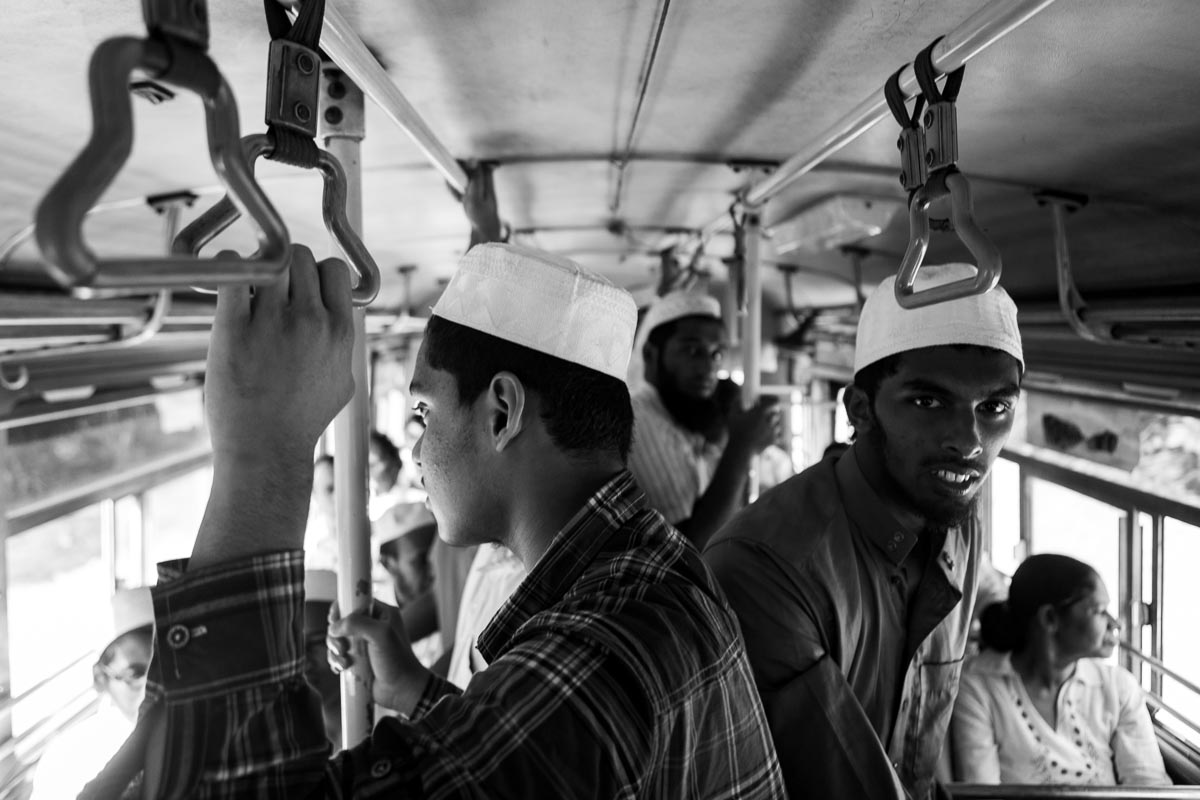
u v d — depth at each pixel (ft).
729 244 14.34
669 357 9.78
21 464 12.51
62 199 1.42
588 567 3.02
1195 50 4.35
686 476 9.73
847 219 9.06
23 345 8.30
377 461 15.40
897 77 3.31
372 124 6.65
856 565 4.66
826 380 23.43
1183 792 6.13
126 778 2.36
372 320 15.64
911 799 5.01
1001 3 2.59
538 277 3.13
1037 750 8.44
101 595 15.19
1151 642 10.07
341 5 4.56
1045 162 6.48
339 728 7.91
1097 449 11.24
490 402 3.16
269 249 1.80
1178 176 6.19
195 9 1.68
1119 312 7.13
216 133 1.74
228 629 2.35
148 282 1.55
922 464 4.45
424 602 11.18
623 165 8.38
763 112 6.61
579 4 4.59
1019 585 8.67
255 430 2.40
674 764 2.70
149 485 17.21
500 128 7.09
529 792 2.31
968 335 4.32
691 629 2.84
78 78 4.77
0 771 10.93
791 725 4.20
